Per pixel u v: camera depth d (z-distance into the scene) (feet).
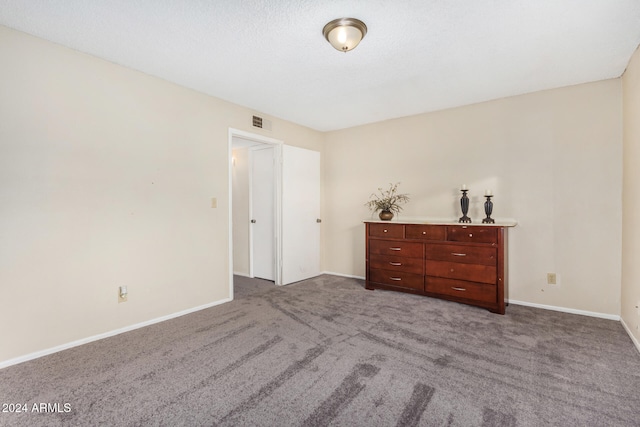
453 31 6.77
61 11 6.04
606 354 6.89
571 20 6.33
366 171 14.40
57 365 6.53
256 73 8.93
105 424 4.74
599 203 9.36
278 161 13.58
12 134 6.63
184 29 6.72
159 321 9.10
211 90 10.22
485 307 9.93
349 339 7.73
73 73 7.53
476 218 11.43
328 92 10.41
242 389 5.63
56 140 7.24
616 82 9.09
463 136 11.75
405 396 5.40
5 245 6.55
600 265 9.36
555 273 10.03
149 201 8.96
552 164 10.05
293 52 7.75
